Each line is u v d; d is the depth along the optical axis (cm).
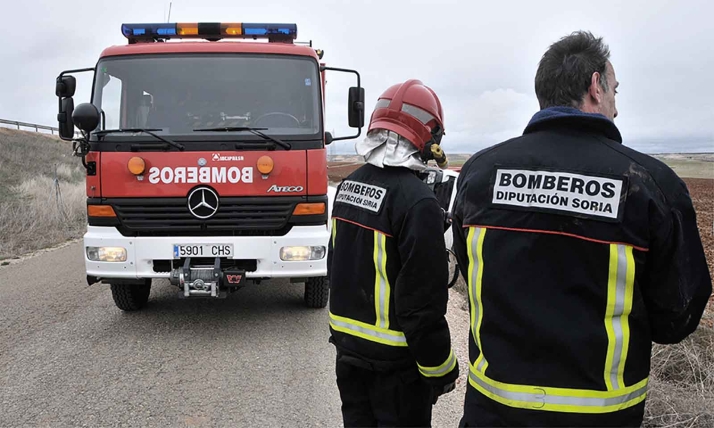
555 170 158
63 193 1631
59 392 380
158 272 480
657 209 147
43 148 3662
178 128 487
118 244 473
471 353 178
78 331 518
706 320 513
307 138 489
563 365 152
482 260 167
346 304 226
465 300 646
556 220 155
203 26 559
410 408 220
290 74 506
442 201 519
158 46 505
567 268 153
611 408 150
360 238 221
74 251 995
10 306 607
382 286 215
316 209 488
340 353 227
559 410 151
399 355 215
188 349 469
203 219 476
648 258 152
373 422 229
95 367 427
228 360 443
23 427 330
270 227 482
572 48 172
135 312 584
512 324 158
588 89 170
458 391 388
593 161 155
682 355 387
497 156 173
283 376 411
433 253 202
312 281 569
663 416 313
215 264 472
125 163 472
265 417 346
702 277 154
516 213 162
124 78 497
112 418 342
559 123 167
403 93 222
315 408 359
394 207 211
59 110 504
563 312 152
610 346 149
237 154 477
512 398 156
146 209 475
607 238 149
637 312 152
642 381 156
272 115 498
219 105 496
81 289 690
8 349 467
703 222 1384
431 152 223
